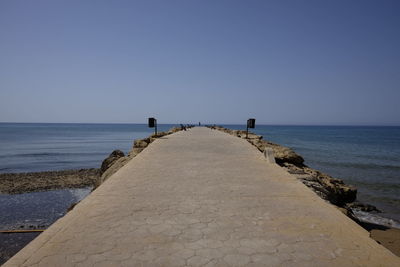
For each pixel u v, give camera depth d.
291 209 4.38
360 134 144.38
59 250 2.98
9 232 13.50
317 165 31.52
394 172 27.44
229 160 8.78
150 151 10.62
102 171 13.82
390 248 9.14
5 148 59.72
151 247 3.09
